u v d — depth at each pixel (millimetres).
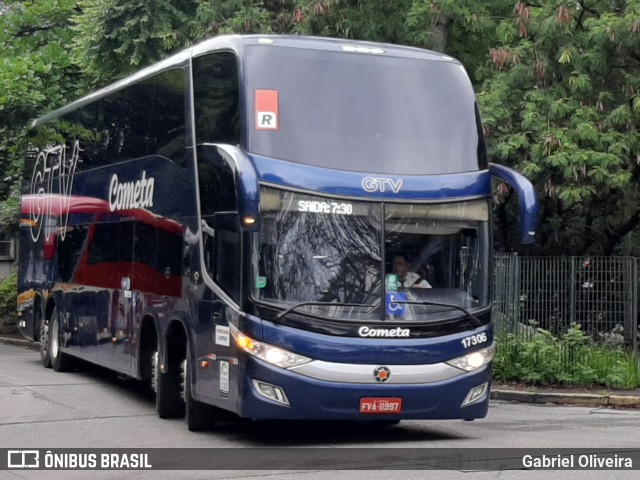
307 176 12039
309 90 12422
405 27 20812
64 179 20438
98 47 24656
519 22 19750
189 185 13633
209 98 13266
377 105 12594
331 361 11805
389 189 12281
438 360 12156
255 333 11742
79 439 12695
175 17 24266
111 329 17016
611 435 13391
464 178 12641
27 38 31609
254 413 11727
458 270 12453
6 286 30266
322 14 20469
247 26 21828
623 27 19000
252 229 11406
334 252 12008
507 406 17125
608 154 18812
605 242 24031
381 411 11945
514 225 24734
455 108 12953
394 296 12109
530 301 19203
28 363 22594
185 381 13578
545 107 19578
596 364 18219
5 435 12977
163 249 14609
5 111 28672
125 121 16984
